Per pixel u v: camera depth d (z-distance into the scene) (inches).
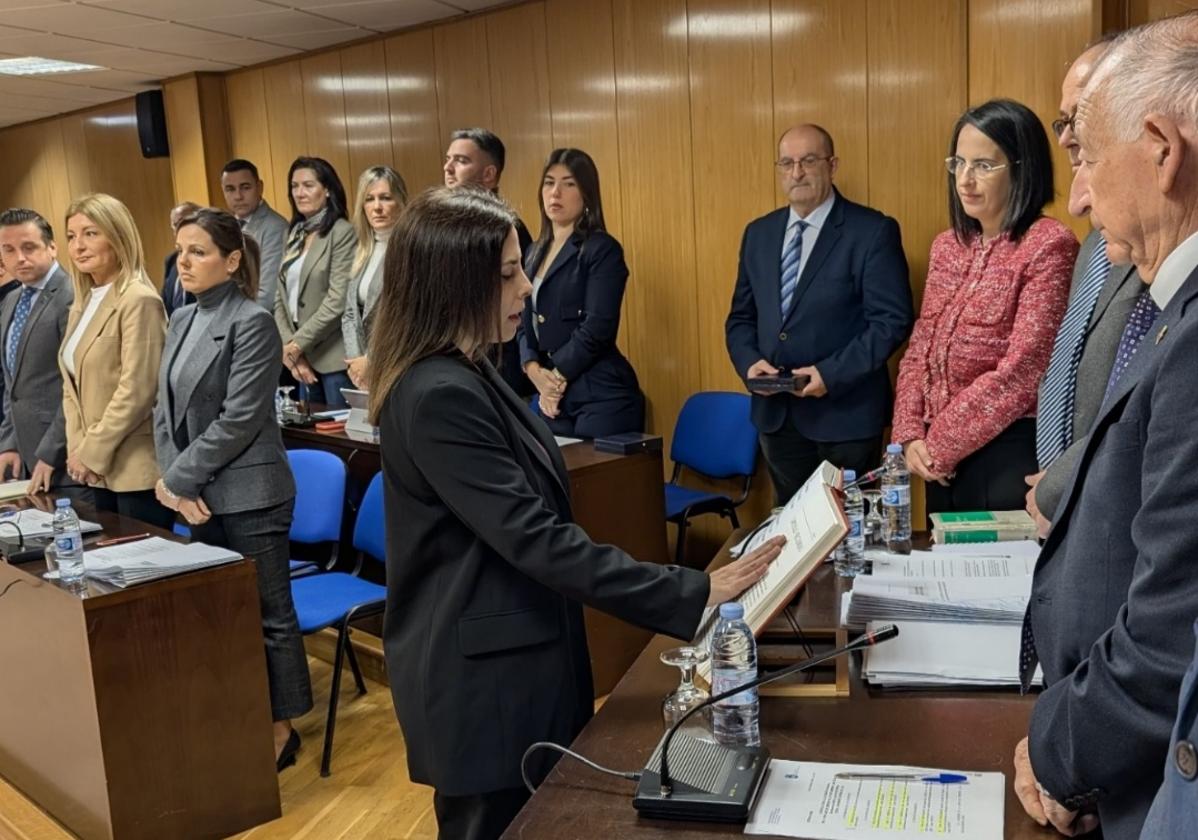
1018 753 46.8
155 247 284.0
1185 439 33.3
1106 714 35.8
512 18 185.3
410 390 58.8
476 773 60.2
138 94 257.6
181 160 253.3
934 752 49.7
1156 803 30.8
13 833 103.6
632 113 173.0
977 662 57.1
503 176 193.2
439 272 59.5
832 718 54.1
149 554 102.7
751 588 58.6
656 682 61.2
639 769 50.3
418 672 61.4
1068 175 125.0
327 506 129.7
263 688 103.6
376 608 117.1
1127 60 37.8
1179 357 34.2
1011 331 96.3
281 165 237.1
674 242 171.8
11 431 153.9
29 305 151.0
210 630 99.9
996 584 64.7
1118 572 39.3
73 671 96.1
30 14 181.0
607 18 173.0
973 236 101.0
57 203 313.6
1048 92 126.3
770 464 130.5
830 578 72.3
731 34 159.3
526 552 57.1
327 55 219.1
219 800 101.3
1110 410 40.5
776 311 127.3
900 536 78.2
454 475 57.4
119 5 177.9
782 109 156.1
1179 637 33.4
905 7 141.7
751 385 123.6
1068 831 42.3
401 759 117.6
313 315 181.2
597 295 139.1
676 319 173.8
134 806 96.3
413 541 61.1
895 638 60.0
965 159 97.0
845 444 123.1
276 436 113.3
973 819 43.7
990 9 130.6
